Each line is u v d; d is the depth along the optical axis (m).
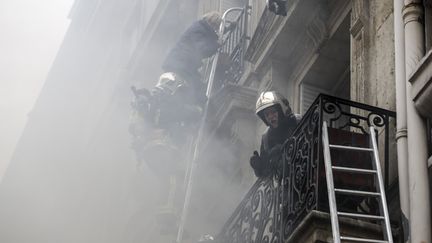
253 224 10.18
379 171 8.59
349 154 8.90
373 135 8.90
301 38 12.73
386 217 8.15
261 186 10.95
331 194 8.23
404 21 9.26
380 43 10.25
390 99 9.64
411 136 8.59
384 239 8.16
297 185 9.18
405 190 8.50
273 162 10.03
